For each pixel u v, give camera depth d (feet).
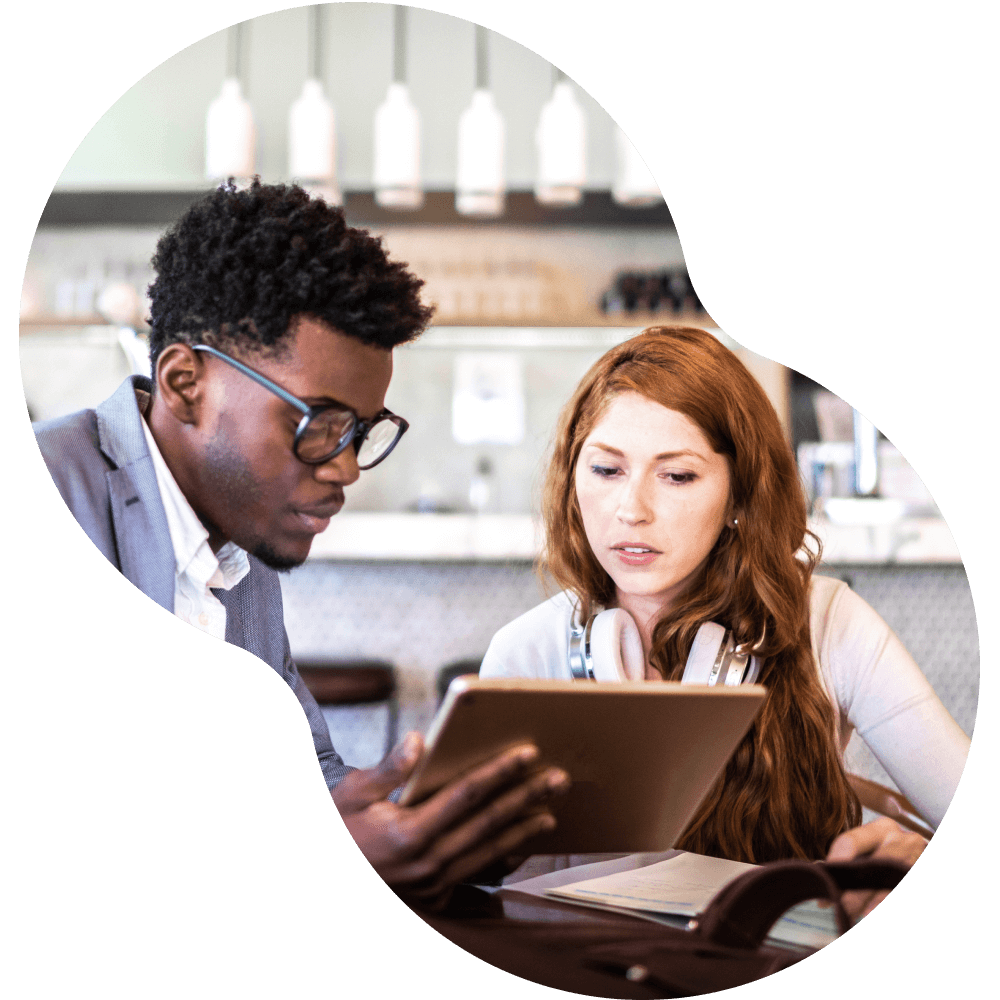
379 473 5.26
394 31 5.24
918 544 4.51
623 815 3.61
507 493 5.60
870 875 3.90
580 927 3.59
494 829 3.58
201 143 4.87
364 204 4.42
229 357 4.31
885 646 4.35
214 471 4.41
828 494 4.50
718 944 3.53
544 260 6.63
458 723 3.31
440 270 5.81
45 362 4.54
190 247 4.30
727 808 4.25
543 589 4.44
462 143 5.71
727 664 4.29
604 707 3.33
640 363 4.30
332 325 4.30
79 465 4.46
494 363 5.87
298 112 5.27
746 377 4.33
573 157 5.12
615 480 4.31
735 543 4.33
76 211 4.72
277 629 4.68
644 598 4.33
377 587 4.92
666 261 4.86
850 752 4.37
